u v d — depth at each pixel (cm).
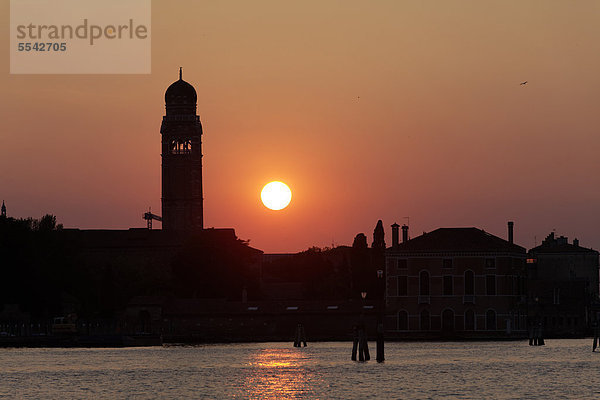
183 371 19088
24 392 16125
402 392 15662
